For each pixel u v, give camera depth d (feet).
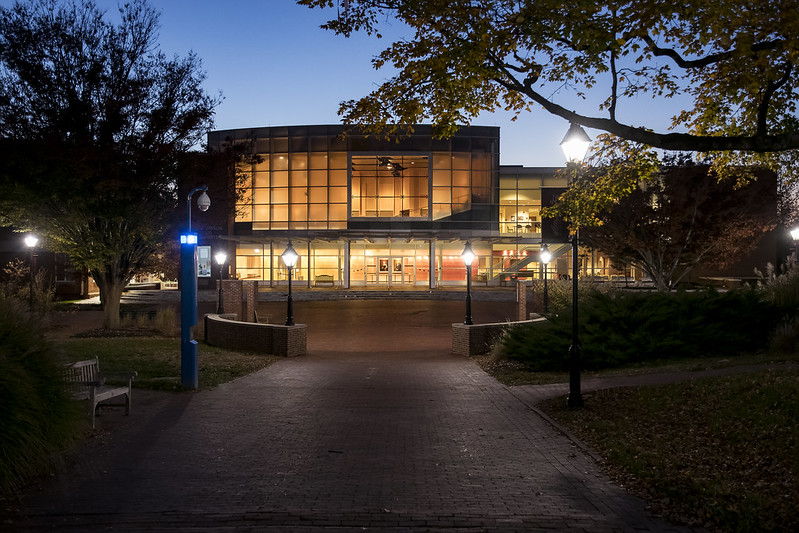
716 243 81.00
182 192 77.82
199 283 174.40
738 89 30.07
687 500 19.27
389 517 18.43
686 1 24.58
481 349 67.10
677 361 45.57
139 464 24.02
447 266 181.88
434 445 27.20
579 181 36.73
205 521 18.02
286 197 177.68
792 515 17.47
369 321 106.42
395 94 31.40
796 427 22.95
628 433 27.04
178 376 46.09
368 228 176.45
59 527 17.56
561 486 21.45
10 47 61.98
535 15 27.25
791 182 36.88
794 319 46.62
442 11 29.43
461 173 176.96
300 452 25.98
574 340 34.04
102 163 63.87
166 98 68.49
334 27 31.37
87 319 101.14
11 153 59.72
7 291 90.63
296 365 58.90
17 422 21.44
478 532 17.35
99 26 66.54
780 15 24.80
